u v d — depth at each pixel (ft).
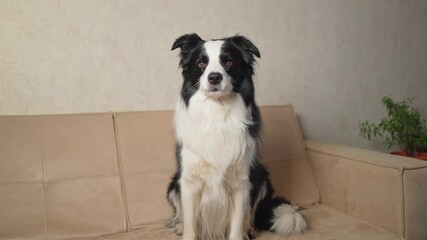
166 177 6.71
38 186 5.87
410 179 5.60
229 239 5.79
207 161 5.53
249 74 5.88
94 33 7.17
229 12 8.29
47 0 6.79
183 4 7.82
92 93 7.27
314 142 8.26
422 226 5.68
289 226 5.83
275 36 8.86
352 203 6.70
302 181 7.61
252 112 5.94
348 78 9.95
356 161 6.57
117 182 6.39
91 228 5.98
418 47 10.92
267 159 7.61
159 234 6.00
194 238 5.73
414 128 9.11
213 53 5.46
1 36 6.53
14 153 5.89
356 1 9.85
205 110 5.55
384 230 5.89
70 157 6.20
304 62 9.30
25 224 5.64
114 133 6.67
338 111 9.89
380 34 10.30
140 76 7.60
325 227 6.09
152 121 6.98
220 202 5.77
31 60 6.77
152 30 7.61
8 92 6.66
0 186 5.66
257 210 6.29
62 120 6.40
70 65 7.06
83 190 6.12
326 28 9.49
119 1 7.30
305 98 9.42
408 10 10.66
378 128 9.50
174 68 7.85
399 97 10.78
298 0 9.05
